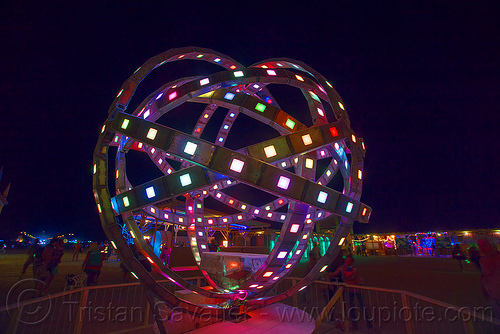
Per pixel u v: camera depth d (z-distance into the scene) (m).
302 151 4.39
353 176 5.32
